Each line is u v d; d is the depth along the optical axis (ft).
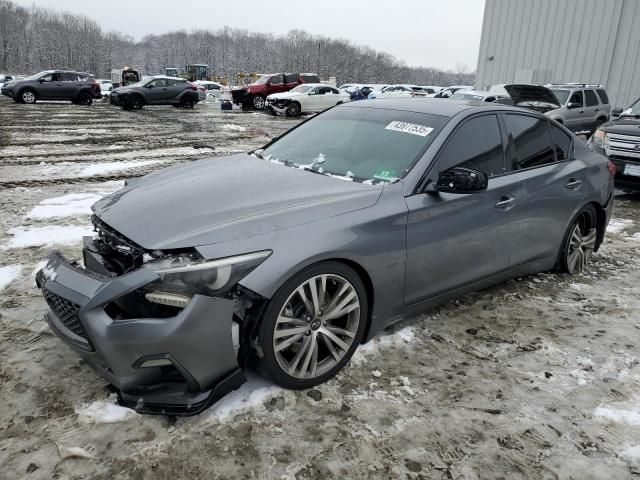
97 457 7.42
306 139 12.67
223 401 8.62
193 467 7.31
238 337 8.18
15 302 12.14
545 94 50.01
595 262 16.93
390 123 11.99
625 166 25.45
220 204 9.03
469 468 7.61
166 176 11.23
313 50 397.39
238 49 426.92
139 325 7.45
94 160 33.01
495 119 12.43
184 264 7.72
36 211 20.25
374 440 8.04
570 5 77.41
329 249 8.65
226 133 50.52
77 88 82.89
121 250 8.52
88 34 402.52
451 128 11.26
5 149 36.42
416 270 10.31
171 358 7.54
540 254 13.70
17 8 415.64
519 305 13.20
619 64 74.02
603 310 13.15
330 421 8.39
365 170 10.82
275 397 8.80
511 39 84.89
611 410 9.08
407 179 10.28
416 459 7.72
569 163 14.40
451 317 12.33
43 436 7.79
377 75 401.90
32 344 10.31
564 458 7.91
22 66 372.58
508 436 8.32
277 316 8.32
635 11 71.41
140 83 79.87
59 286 8.18
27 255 15.31
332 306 9.12
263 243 8.19
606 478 7.55
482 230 11.48
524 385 9.73
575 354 10.94
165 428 8.01
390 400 9.02
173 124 57.93
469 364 10.33
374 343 10.78
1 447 7.55
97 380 9.14
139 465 7.30
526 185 12.57
